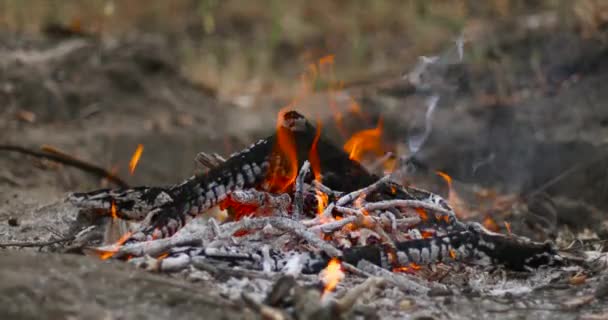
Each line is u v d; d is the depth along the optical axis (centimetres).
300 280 452
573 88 1061
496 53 1212
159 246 466
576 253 567
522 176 930
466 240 499
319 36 1606
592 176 824
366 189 530
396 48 1489
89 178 930
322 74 1379
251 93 1320
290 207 531
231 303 407
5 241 567
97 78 1178
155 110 1170
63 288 394
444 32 1498
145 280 417
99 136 1045
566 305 456
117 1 1609
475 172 970
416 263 487
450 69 1201
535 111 1023
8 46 1205
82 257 443
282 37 1596
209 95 1266
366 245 494
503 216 779
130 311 384
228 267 460
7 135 990
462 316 438
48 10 1375
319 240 475
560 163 907
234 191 513
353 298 408
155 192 516
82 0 1453
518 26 1291
